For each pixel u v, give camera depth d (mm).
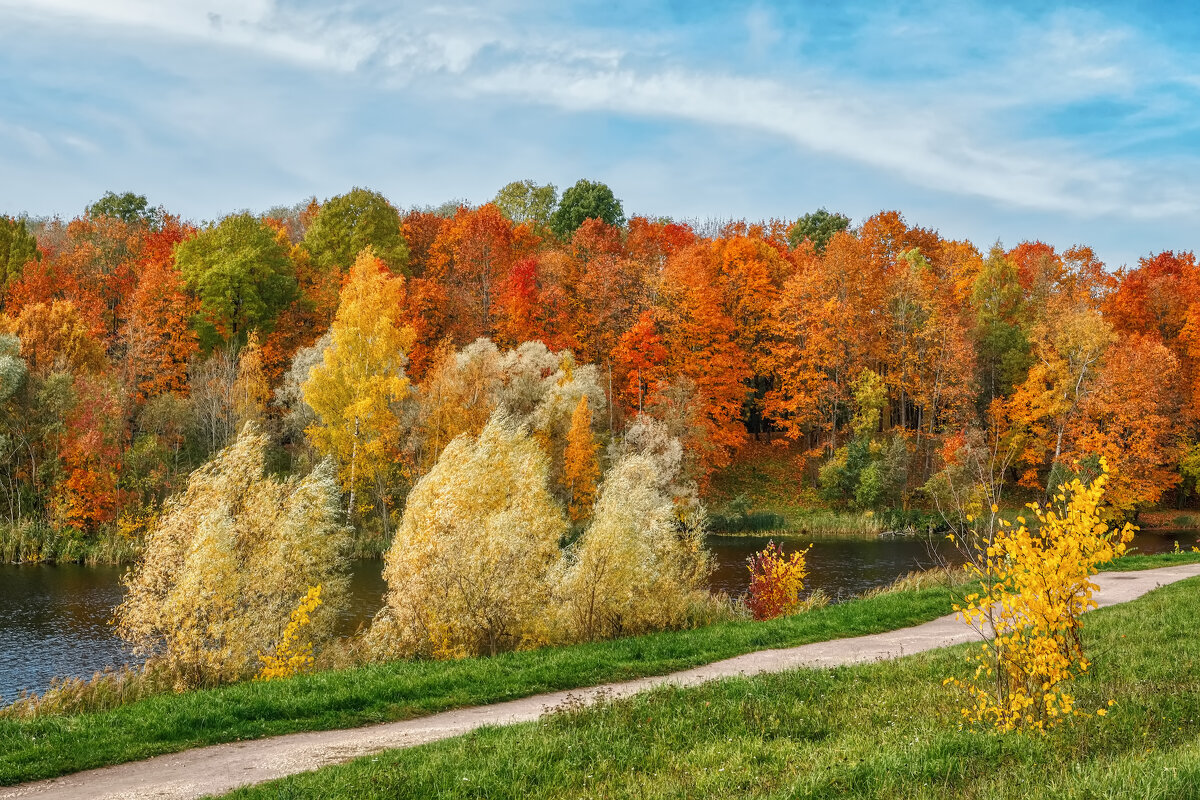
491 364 54656
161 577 21000
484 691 15922
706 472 61000
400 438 54375
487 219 81812
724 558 46938
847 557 46844
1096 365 61219
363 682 16172
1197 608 19375
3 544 43219
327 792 9766
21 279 63750
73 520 45719
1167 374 61688
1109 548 10008
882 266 76438
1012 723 10016
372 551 47156
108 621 31375
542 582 22844
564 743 11086
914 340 68250
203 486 23109
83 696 18000
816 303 65938
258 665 20750
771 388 75688
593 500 52125
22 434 47375
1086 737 9352
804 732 11172
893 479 59344
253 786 10328
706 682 14539
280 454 55969
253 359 55969
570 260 74938
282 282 67062
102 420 48719
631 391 65750
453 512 22312
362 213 76875
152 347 57156
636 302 68062
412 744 12578
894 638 20406
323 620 23141
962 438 57875
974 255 89188
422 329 66750
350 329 51281
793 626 21719
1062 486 10352
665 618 23812
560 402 54031
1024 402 62219
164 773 11586
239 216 68312
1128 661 13930
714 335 66562
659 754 10422
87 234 84750
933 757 9023
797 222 97812
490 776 9820
